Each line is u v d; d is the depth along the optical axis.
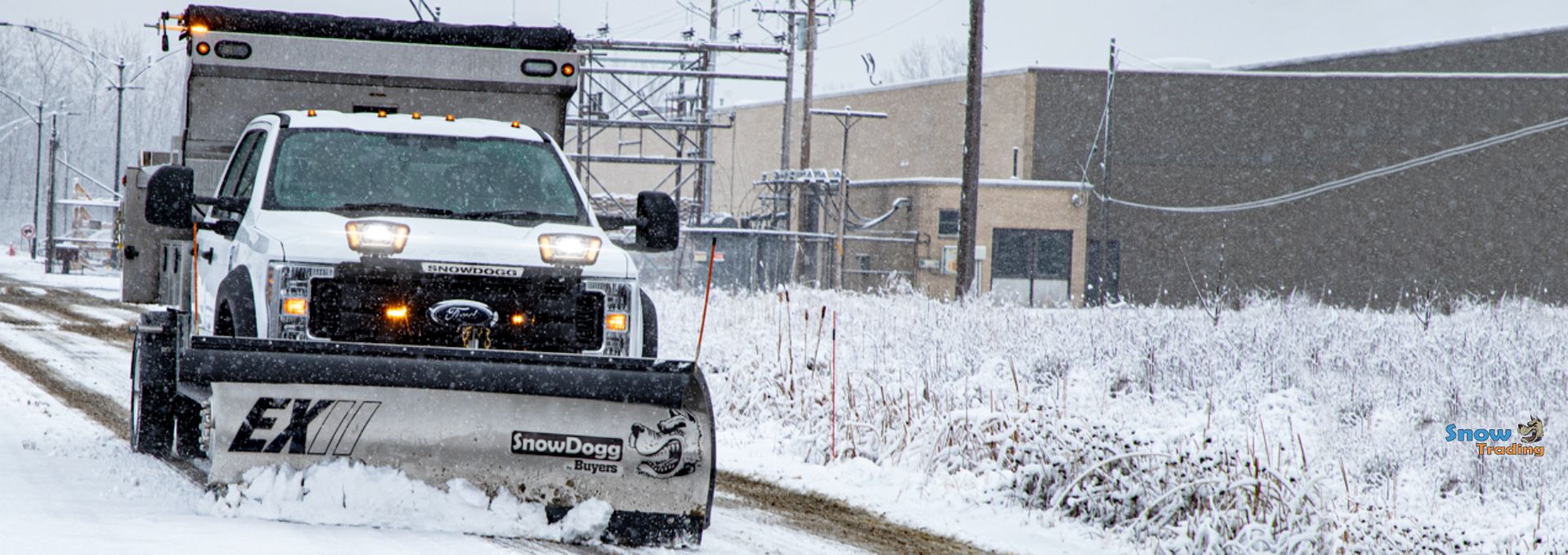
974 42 37.75
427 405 10.12
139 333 14.14
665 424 10.46
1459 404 21.61
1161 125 73.06
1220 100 72.62
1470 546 13.72
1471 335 28.12
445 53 14.35
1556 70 69.44
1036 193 69.62
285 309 10.59
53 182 70.19
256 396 9.92
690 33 59.47
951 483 14.44
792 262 54.31
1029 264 69.81
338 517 9.91
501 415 10.20
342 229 11.06
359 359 10.04
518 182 12.74
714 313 31.22
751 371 20.34
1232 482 12.71
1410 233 71.19
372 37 14.42
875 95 89.00
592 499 10.34
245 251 11.44
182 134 14.73
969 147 37.84
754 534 11.71
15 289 48.84
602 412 10.36
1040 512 13.41
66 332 30.27
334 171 12.32
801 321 29.69
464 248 10.98
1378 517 13.37
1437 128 70.88
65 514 10.09
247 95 14.16
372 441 10.07
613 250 11.66
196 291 11.88
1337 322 30.25
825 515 12.95
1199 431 16.31
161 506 10.69
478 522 10.10
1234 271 72.56
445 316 10.80
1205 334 26.98
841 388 18.53
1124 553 12.10
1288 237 72.25
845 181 60.75
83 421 16.62
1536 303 45.72
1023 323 28.36
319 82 14.22
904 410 17.14
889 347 25.81
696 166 61.09
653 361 10.43
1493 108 70.25
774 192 64.00
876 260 70.88
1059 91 74.38
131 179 16.14
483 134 13.10
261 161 12.39
